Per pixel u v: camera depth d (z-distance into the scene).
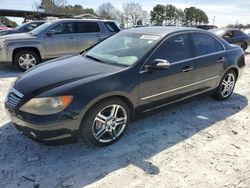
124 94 3.51
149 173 3.07
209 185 2.89
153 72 3.81
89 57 4.28
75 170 3.10
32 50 8.24
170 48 4.13
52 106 3.06
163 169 3.15
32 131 3.12
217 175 3.06
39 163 3.21
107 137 3.59
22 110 3.15
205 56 4.64
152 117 4.53
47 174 3.03
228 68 5.15
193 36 4.55
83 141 3.71
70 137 3.24
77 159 3.31
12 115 3.27
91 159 3.31
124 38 4.45
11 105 3.29
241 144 3.76
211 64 4.75
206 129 4.17
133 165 3.22
